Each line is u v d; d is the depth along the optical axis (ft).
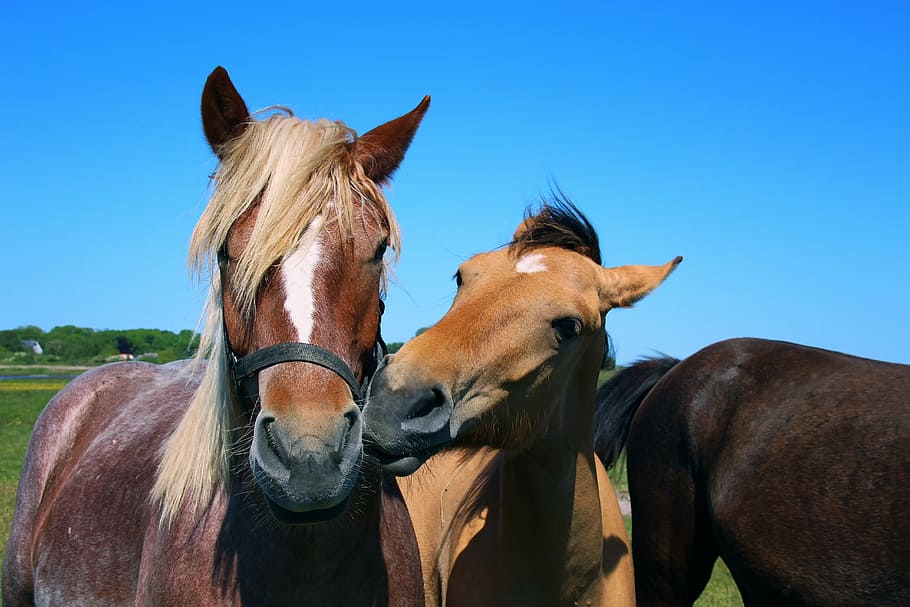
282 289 7.46
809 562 13.19
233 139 8.56
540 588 10.65
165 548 8.79
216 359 8.55
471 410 9.31
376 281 8.24
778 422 14.42
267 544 8.16
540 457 10.32
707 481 15.15
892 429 13.06
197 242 8.36
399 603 9.18
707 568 15.81
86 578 10.14
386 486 10.08
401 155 9.34
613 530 12.02
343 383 7.40
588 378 10.71
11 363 256.32
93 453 11.43
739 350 15.96
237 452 8.39
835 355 15.14
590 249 10.96
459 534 12.03
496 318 9.49
